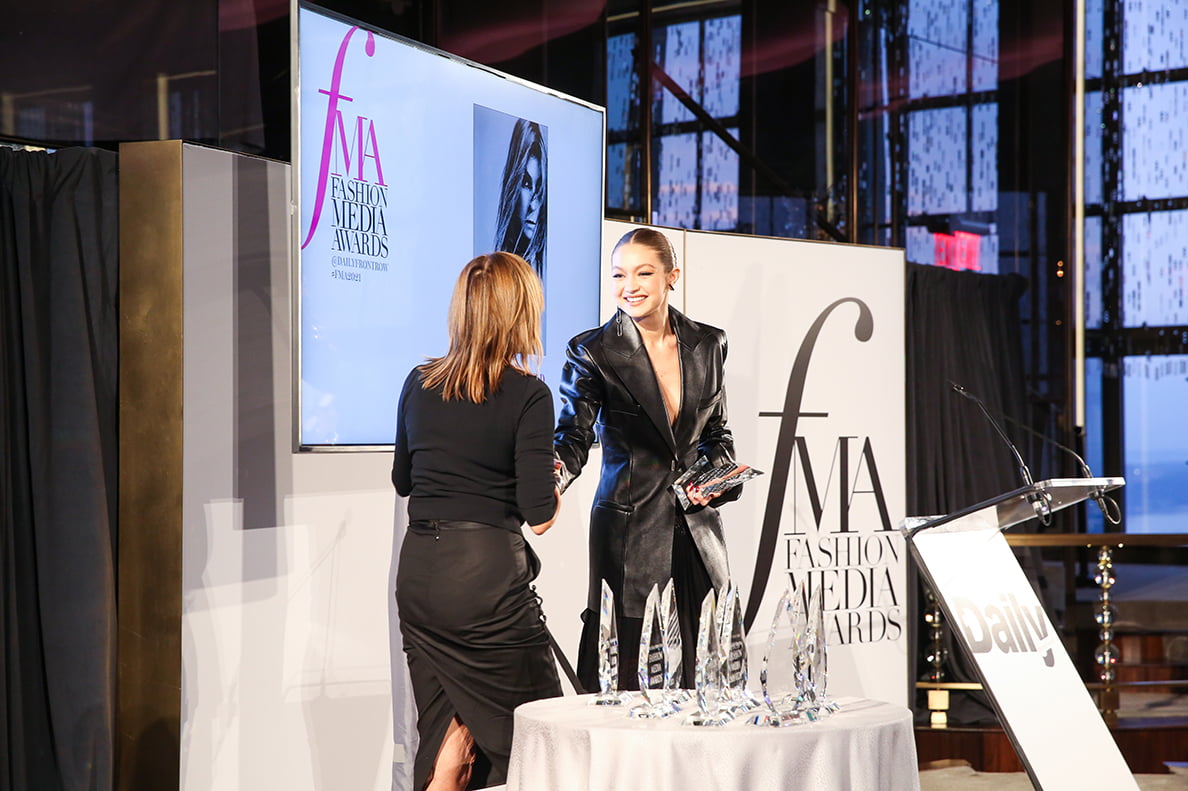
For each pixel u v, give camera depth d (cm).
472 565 282
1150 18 643
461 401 287
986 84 648
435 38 509
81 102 397
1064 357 636
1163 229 641
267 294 334
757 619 448
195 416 316
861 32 627
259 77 446
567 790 231
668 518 421
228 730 322
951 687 521
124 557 318
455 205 368
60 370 323
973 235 646
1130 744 506
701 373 429
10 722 315
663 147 571
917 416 562
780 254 461
